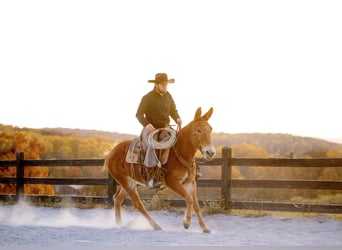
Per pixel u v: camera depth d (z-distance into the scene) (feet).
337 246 31.35
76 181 58.39
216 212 47.57
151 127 36.63
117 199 41.73
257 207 46.85
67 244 30.81
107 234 35.35
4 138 170.40
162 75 37.42
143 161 37.24
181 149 35.29
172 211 50.24
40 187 162.91
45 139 178.91
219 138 187.01
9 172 151.12
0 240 32.76
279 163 46.09
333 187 43.88
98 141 173.88
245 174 170.30
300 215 46.60
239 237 34.27
